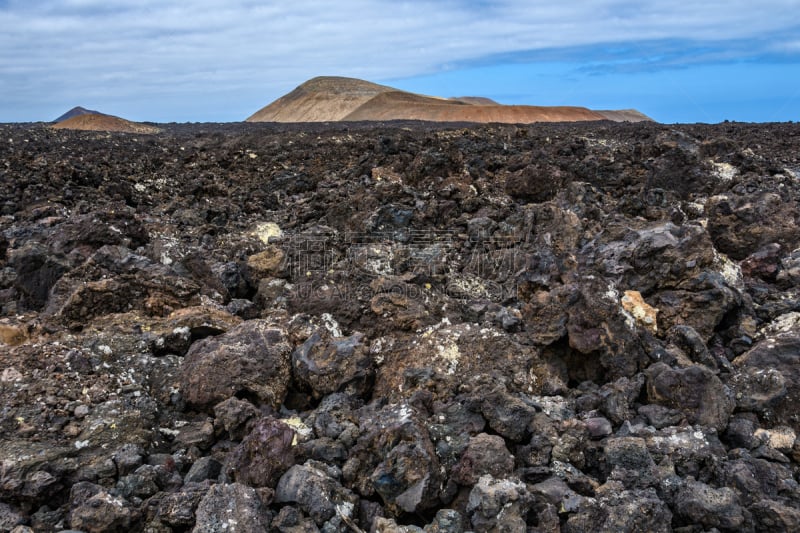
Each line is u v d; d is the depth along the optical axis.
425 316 6.78
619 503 4.18
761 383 5.62
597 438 5.07
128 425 4.94
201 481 4.54
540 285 7.77
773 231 9.89
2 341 6.32
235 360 5.62
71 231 9.29
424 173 15.23
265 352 5.77
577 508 4.20
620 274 7.61
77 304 6.67
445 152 16.17
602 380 6.21
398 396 5.57
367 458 4.63
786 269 8.69
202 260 8.46
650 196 12.87
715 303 6.93
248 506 4.00
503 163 16.83
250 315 7.61
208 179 16.61
